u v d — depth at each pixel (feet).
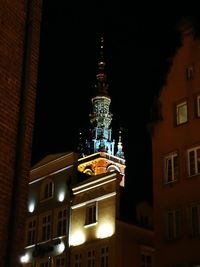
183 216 82.64
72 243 112.37
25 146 34.88
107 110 286.46
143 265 106.52
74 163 122.42
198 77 88.48
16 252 31.53
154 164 90.99
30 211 129.29
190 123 87.10
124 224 106.52
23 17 37.24
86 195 114.52
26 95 35.22
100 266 103.50
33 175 133.39
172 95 92.53
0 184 31.81
